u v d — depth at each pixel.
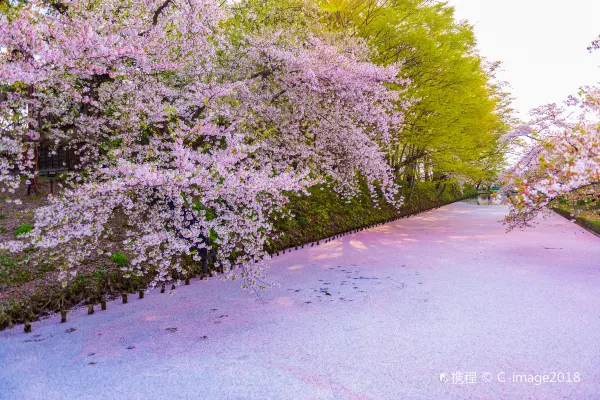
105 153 8.00
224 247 6.36
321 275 7.52
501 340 4.43
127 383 3.67
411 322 5.03
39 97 6.69
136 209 6.61
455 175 20.61
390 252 9.70
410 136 14.74
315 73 7.88
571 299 5.73
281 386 3.59
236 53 8.82
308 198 13.89
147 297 6.32
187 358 4.18
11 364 4.08
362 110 8.55
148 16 6.77
